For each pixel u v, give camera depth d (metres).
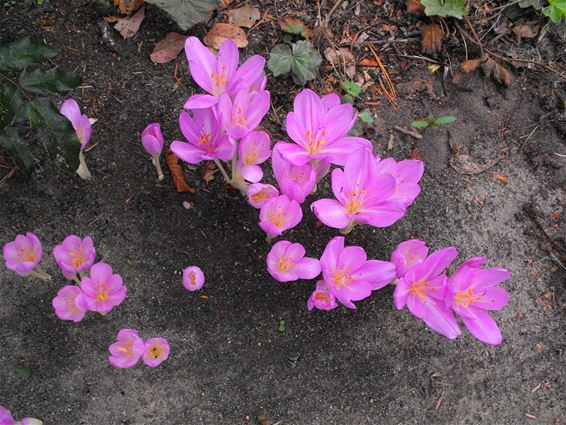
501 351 0.79
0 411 0.66
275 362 0.76
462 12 0.87
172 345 0.76
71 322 0.75
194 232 0.79
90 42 0.84
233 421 0.74
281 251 0.71
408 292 0.70
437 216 0.82
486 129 0.87
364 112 0.84
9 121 0.70
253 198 0.74
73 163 0.72
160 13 0.86
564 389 0.78
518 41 0.90
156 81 0.83
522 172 0.85
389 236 0.81
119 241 0.78
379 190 0.71
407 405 0.76
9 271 0.76
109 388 0.74
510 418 0.77
